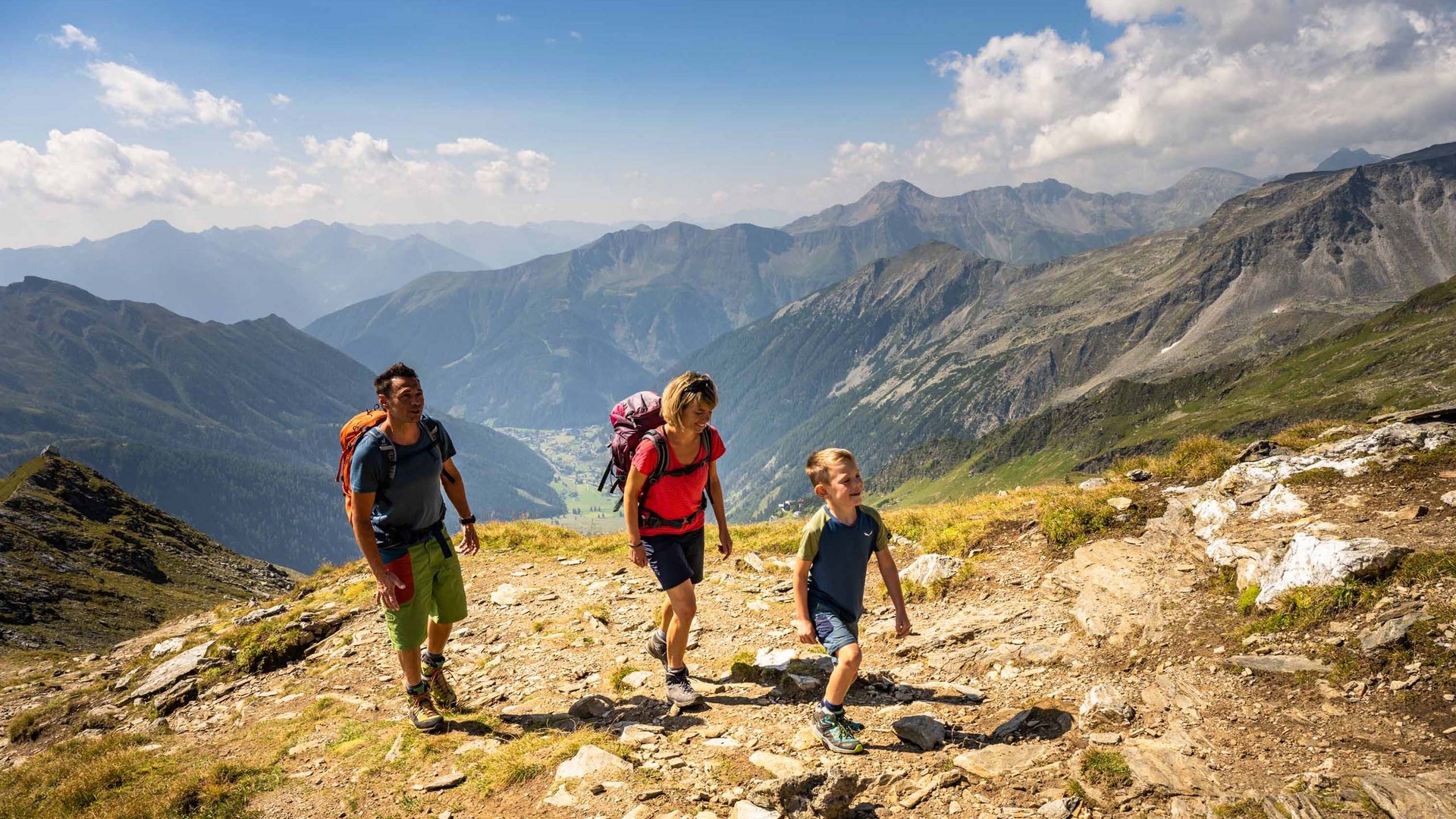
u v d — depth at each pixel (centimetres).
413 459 673
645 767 564
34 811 664
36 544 7656
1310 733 505
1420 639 553
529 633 1045
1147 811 457
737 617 1036
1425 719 488
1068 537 1078
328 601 1393
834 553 593
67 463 10200
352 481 652
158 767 718
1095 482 1309
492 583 1370
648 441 627
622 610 1120
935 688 696
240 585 9000
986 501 1505
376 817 546
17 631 5806
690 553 696
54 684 1333
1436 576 611
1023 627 823
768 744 594
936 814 485
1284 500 883
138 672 1216
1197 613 727
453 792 573
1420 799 403
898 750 575
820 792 505
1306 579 670
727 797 509
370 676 968
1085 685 652
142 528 9719
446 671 947
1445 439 894
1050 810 468
